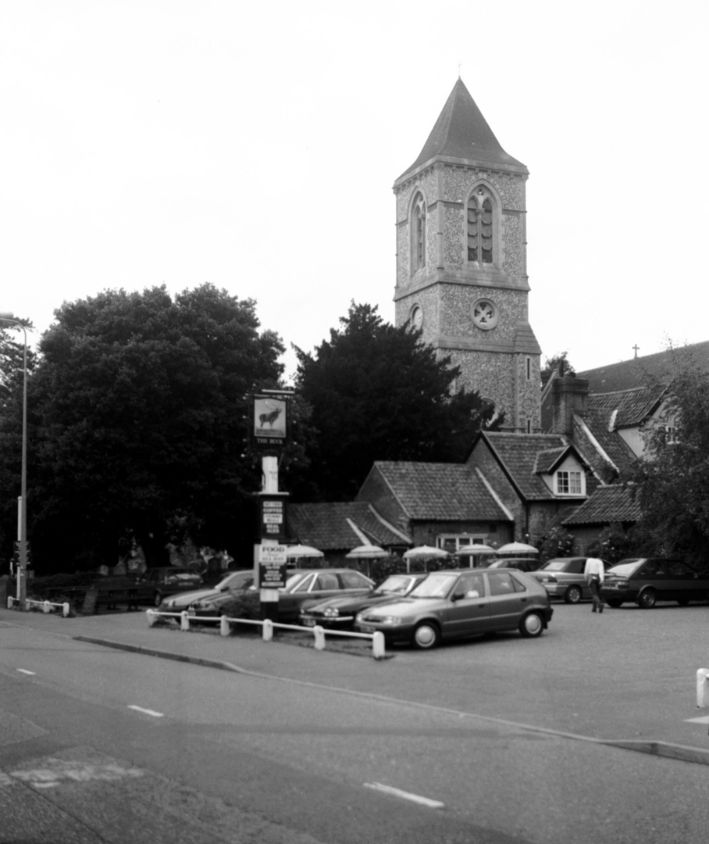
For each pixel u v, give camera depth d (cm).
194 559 6525
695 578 3644
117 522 4900
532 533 5056
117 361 4600
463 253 8831
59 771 1016
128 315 4856
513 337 8856
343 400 6150
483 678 1808
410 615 2330
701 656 2056
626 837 783
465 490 5222
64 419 4716
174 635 2852
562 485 5162
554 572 3828
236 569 5000
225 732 1241
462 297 8756
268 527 2791
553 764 1055
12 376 6334
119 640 2706
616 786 955
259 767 1030
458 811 857
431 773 1004
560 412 5778
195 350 4781
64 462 4584
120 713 1398
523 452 5328
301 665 2059
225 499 4934
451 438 6338
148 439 4738
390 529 4984
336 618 2600
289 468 5275
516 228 9000
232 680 1831
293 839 777
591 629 2678
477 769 1024
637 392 5981
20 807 877
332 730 1258
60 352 4850
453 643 2453
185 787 945
